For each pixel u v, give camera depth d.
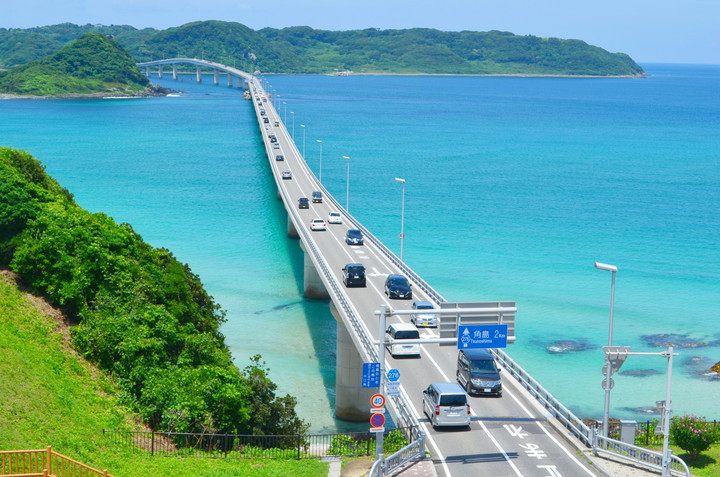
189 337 55.97
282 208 149.38
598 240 131.12
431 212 152.62
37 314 54.91
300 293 95.75
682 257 120.44
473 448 40.66
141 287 59.94
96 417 44.47
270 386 51.84
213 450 43.38
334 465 40.06
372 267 82.69
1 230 62.16
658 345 81.62
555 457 39.62
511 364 52.53
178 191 165.75
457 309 43.31
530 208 158.38
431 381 50.44
